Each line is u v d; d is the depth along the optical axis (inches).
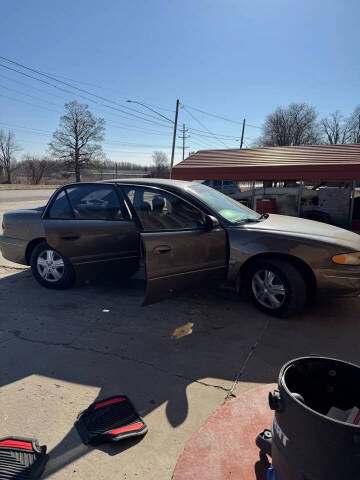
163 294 138.3
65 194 180.1
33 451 77.7
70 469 74.5
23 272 221.0
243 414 79.6
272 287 151.1
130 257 163.2
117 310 159.0
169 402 96.1
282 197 482.6
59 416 90.4
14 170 2915.8
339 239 145.9
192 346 127.2
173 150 1232.2
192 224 151.2
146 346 126.9
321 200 463.2
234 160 436.8
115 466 75.3
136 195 164.4
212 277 152.8
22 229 188.9
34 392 100.1
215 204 166.4
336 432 44.7
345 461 44.8
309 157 404.8
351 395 56.2
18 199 969.5
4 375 108.5
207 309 160.9
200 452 69.3
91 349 124.5
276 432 53.8
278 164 385.4
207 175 414.9
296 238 145.0
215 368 113.0
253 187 469.4
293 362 57.3
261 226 158.6
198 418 90.0
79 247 165.6
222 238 153.5
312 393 58.7
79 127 2578.7
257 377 108.1
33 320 148.5
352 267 140.8
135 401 96.5
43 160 2674.7
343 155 398.0
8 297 175.3
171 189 166.1
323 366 58.1
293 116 2485.2
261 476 63.6
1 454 76.4
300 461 48.6
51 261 180.4
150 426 87.0
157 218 156.3
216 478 63.6
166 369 112.2
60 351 123.0
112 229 162.6
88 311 157.8
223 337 134.2
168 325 144.3
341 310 160.7
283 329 141.3
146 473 73.7
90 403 95.6
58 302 168.6
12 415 90.6
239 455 68.4
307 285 154.0
